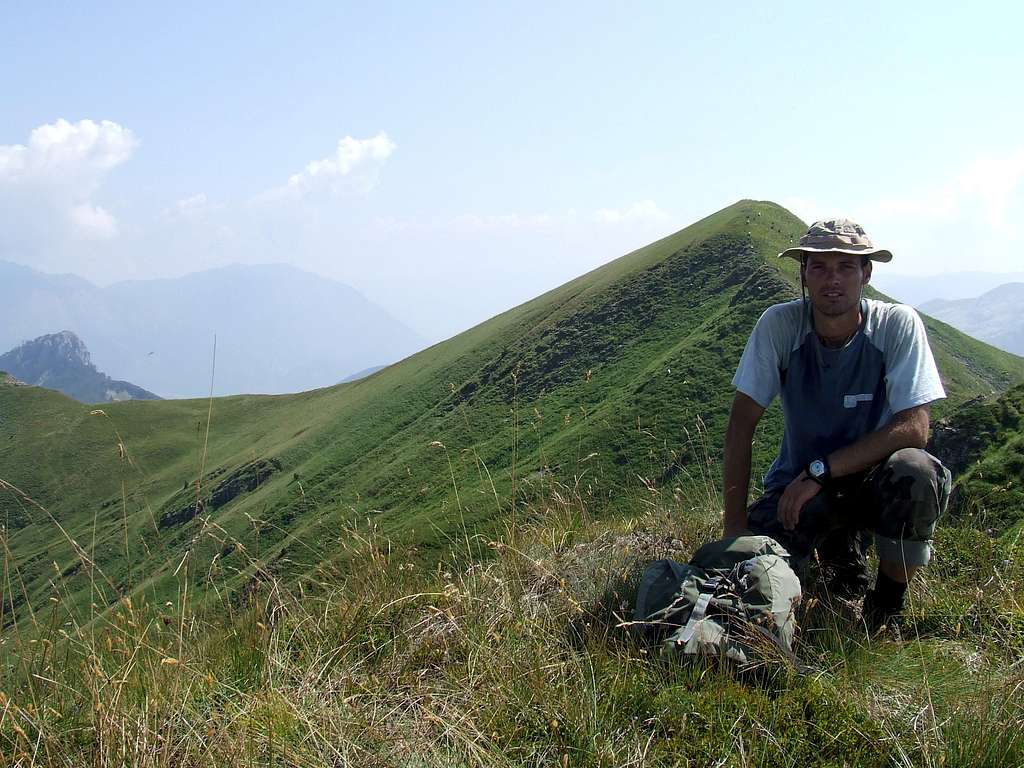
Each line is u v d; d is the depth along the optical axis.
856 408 4.49
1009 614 4.07
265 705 3.27
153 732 3.09
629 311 104.12
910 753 3.01
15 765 2.99
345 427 115.31
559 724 3.21
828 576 4.52
